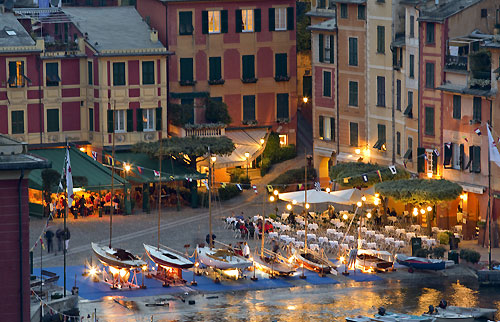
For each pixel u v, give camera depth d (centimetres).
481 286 15512
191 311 14312
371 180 18438
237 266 15438
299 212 19725
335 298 14925
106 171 19488
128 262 15025
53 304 13762
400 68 19562
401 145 19700
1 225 10012
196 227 18562
